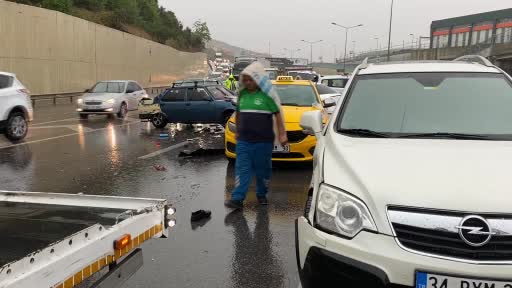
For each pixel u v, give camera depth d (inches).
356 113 156.0
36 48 1080.8
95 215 114.1
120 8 2258.9
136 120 731.4
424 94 159.5
